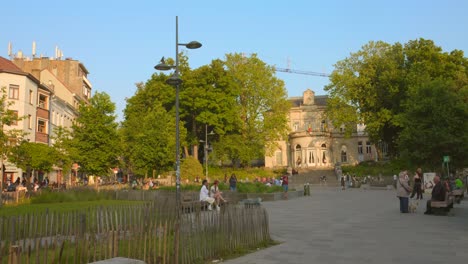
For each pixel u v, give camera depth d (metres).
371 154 85.44
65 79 73.12
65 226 10.52
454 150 33.16
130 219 10.88
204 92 60.50
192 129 65.38
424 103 34.03
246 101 68.25
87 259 8.16
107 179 60.62
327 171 73.38
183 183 44.41
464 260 9.61
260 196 31.94
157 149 42.12
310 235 13.66
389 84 58.94
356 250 10.93
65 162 38.12
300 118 90.44
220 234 10.46
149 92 61.31
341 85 64.94
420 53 58.53
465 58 58.56
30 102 49.62
